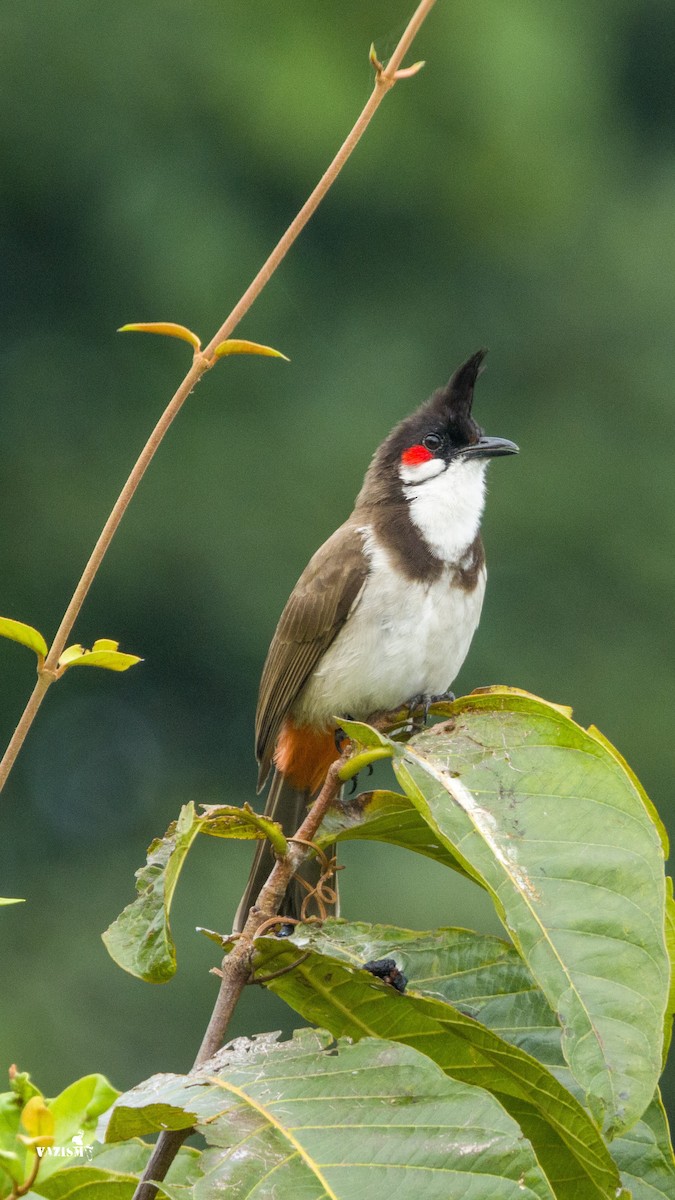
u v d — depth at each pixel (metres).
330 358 15.46
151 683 14.93
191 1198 2.40
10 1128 2.16
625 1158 2.87
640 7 17.00
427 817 2.81
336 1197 2.41
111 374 15.42
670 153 17.30
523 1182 2.40
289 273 15.56
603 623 14.34
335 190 15.70
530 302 15.76
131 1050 12.19
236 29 15.45
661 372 15.29
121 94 15.31
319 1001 3.05
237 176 15.70
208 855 12.62
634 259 15.71
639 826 2.74
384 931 3.21
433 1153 2.45
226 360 15.21
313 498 14.48
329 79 15.21
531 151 15.59
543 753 2.89
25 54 15.16
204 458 14.73
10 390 15.41
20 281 15.69
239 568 14.41
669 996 2.71
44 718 14.88
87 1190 2.48
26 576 14.75
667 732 13.88
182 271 15.09
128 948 2.87
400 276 15.98
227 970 3.01
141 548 14.45
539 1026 3.08
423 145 15.56
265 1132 2.52
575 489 14.62
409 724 4.95
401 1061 2.63
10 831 14.48
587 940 2.60
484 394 15.55
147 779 14.78
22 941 13.55
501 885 2.68
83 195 15.53
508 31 15.69
